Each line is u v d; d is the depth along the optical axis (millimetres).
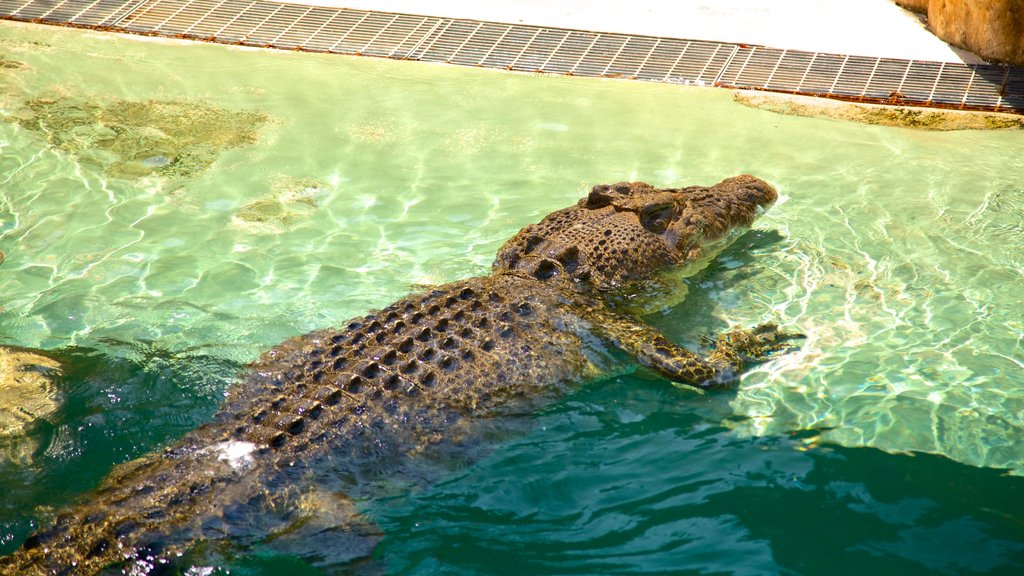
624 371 4973
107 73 8461
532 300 5117
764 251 6129
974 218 6410
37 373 4758
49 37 9125
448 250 6125
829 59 8617
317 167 7141
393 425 4207
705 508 4047
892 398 4793
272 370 4594
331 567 3674
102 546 3561
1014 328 5328
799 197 6719
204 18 9555
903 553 3787
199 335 5215
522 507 4039
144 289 5680
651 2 9914
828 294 5684
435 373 4449
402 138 7566
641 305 5512
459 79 8477
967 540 3852
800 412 4707
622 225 5719
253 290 5695
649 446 4438
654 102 8070
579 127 7691
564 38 9133
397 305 4969
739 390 4887
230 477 3881
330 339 4664
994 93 7973
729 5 9805
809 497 4109
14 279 5742
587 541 3867
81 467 4164
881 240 6203
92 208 6547
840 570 3707
